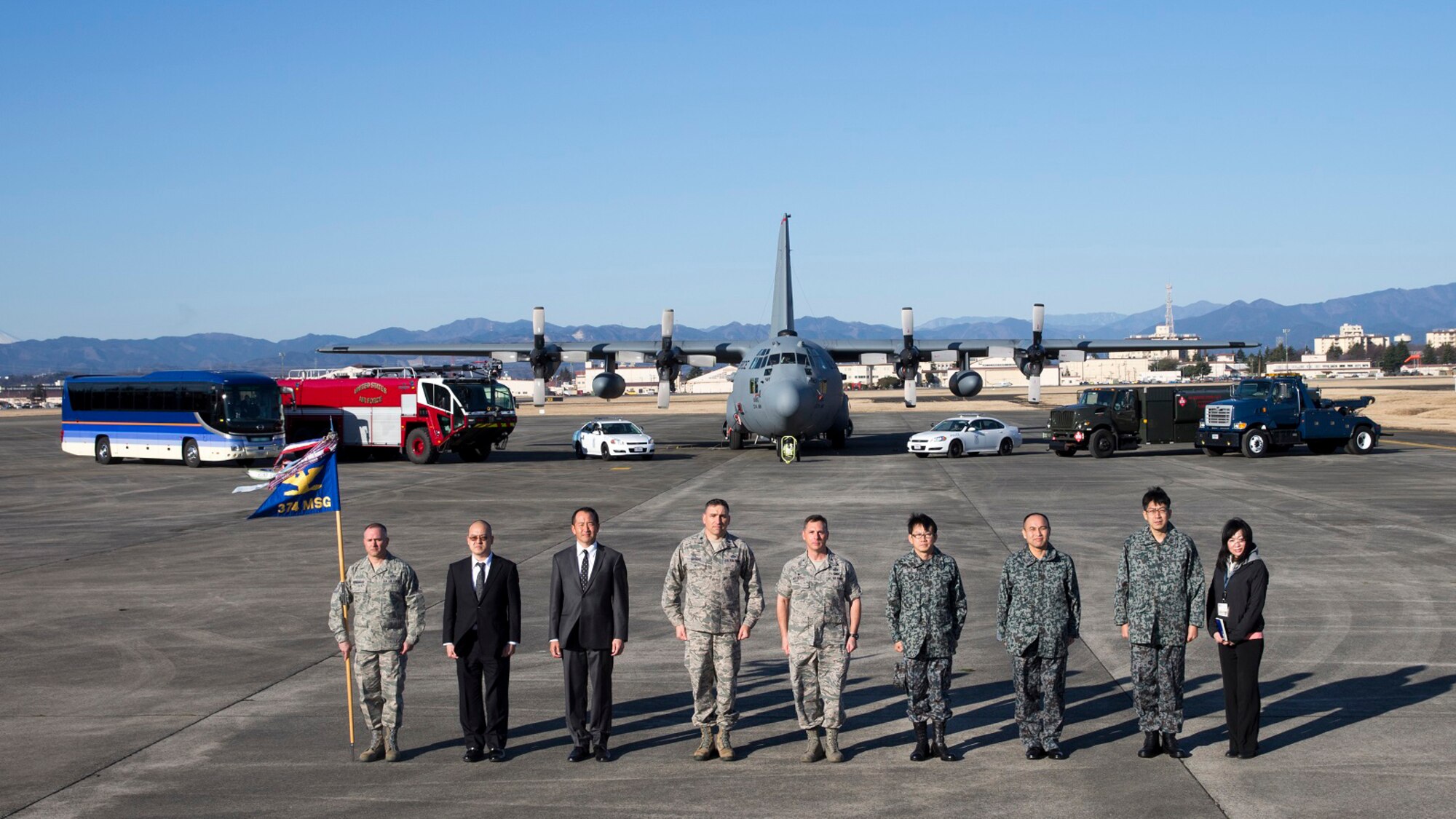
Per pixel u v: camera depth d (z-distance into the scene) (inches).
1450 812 293.7
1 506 1120.2
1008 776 329.7
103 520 999.0
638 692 432.5
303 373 1756.9
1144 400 1569.9
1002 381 7859.3
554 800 314.7
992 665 464.8
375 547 352.5
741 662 480.4
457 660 353.7
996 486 1171.9
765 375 1535.4
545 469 1481.3
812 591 343.6
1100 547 767.1
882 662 474.0
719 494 1126.4
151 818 302.0
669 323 1897.1
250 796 319.9
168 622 565.0
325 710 410.0
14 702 422.6
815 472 1380.4
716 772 339.3
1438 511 923.4
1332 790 312.3
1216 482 1179.3
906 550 761.6
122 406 1685.5
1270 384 1508.4
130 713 405.7
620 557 356.5
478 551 354.6
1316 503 984.3
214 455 1569.9
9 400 7859.3
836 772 337.4
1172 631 337.1
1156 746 345.4
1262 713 387.5
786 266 1689.2
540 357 1909.4
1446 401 3157.0
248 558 767.7
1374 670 441.4
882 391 7170.3
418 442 1584.6
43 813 306.3
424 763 349.7
